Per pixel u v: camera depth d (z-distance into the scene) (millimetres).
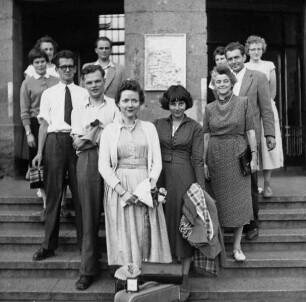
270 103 5559
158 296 3922
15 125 8492
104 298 4738
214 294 4797
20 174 8633
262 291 4805
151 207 4348
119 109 4641
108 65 6559
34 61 6195
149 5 7719
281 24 10109
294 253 5434
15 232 5805
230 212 4859
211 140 4953
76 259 5230
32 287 4910
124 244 4363
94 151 4727
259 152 6152
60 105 5113
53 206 5148
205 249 4457
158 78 7688
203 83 7688
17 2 8641
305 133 9289
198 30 7699
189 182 4598
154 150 4488
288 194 6477
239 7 9945
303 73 9344
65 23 10195
